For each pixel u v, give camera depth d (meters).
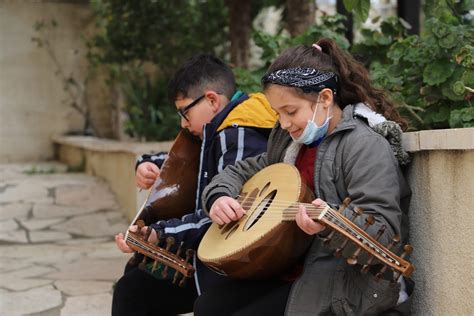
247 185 2.93
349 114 2.65
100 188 9.88
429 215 2.73
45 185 10.02
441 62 3.77
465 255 2.50
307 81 2.62
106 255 6.95
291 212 2.45
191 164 3.39
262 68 6.05
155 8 9.62
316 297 2.55
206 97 3.32
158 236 3.00
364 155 2.55
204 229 3.03
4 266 6.52
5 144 13.03
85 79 13.27
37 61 13.13
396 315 2.60
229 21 9.23
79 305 5.09
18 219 8.63
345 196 2.61
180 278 3.25
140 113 9.95
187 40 9.89
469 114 3.32
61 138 12.55
